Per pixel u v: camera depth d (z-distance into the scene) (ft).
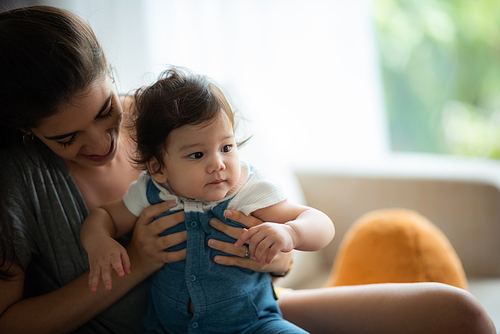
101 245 2.67
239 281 2.80
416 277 3.77
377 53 8.34
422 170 5.08
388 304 2.88
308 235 2.59
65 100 2.41
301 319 3.14
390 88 8.95
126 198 3.01
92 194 3.16
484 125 8.89
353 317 2.97
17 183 2.84
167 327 2.93
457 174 4.90
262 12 6.86
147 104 2.72
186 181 2.65
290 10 6.95
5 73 2.40
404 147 9.23
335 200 5.39
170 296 2.86
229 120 2.70
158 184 2.92
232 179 2.70
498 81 8.71
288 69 7.09
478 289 4.48
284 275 3.13
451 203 4.88
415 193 5.02
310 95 7.16
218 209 2.78
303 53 7.08
